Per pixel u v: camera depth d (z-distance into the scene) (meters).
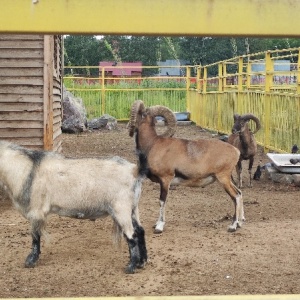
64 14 1.30
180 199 10.39
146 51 37.97
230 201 10.22
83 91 30.30
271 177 12.16
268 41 32.31
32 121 10.73
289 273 6.02
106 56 37.91
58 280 5.86
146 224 8.38
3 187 6.37
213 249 6.98
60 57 16.67
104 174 6.12
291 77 21.59
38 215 6.21
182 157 8.08
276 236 7.61
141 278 5.91
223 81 22.89
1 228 8.13
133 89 30.16
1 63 10.61
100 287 5.64
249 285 5.63
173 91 30.84
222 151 8.11
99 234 7.77
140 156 6.25
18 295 5.37
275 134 16.50
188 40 35.44
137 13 1.31
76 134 24.41
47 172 6.21
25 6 1.29
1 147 6.30
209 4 1.32
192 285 5.66
